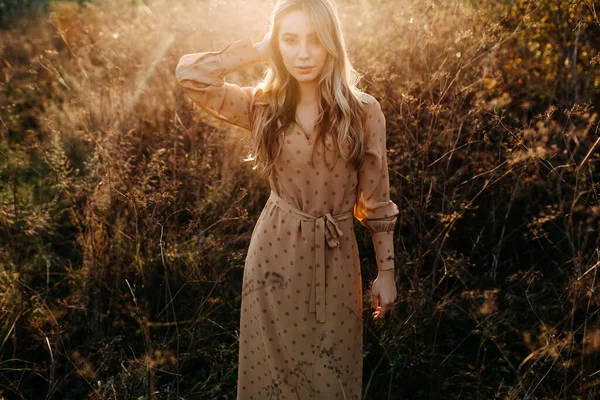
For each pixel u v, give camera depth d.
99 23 4.74
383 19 3.26
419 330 2.42
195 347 2.49
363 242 2.97
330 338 1.81
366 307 2.49
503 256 3.02
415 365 2.41
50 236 3.25
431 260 2.78
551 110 2.38
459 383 2.38
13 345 2.52
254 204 3.09
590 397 1.90
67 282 3.02
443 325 2.63
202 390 2.33
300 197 1.77
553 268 2.89
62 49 4.84
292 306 1.80
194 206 2.99
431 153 2.89
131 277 2.83
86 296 2.74
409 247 2.89
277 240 1.81
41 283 3.03
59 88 3.87
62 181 2.90
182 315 2.71
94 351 2.55
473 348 2.56
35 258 3.07
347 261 1.81
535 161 2.41
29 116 3.99
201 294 2.66
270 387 1.89
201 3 3.70
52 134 3.34
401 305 2.61
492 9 3.10
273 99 1.74
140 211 2.63
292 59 1.64
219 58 1.76
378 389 2.39
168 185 2.71
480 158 2.86
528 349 2.44
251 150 1.86
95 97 3.29
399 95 2.88
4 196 3.07
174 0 4.31
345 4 3.55
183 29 3.80
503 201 3.01
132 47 3.96
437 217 2.57
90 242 2.84
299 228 1.77
